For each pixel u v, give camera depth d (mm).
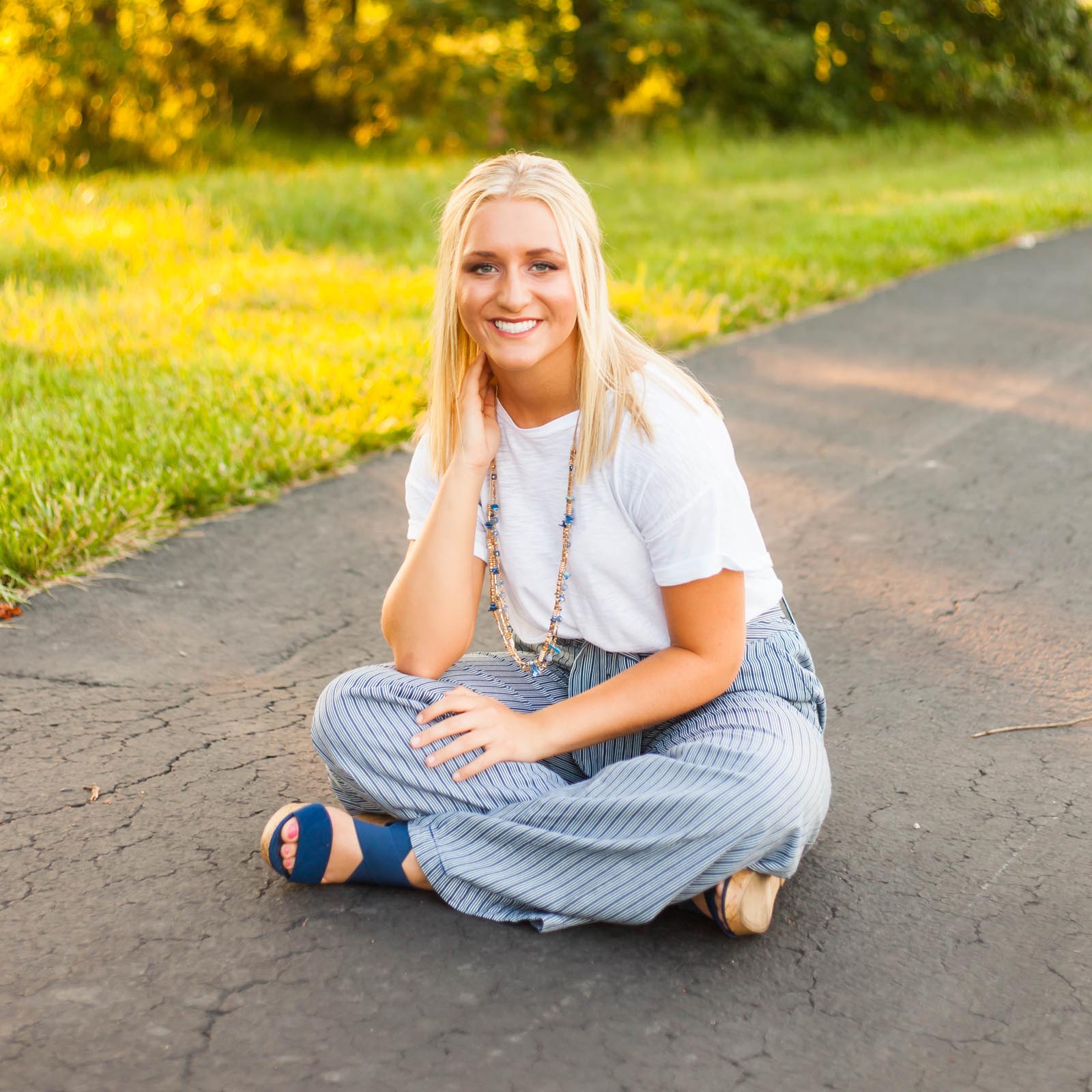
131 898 2367
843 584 3898
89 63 12695
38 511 3979
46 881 2414
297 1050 1987
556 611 2365
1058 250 9695
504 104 15219
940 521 4398
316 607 3740
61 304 6422
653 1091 1920
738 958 2230
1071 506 4520
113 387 5125
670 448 2188
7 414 4887
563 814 2211
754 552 2266
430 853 2287
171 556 4047
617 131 15461
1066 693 3211
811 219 10484
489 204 2184
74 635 3488
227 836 2582
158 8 13773
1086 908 2371
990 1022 2074
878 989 2152
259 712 3119
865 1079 1947
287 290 7152
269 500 4543
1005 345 6871
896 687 3252
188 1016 2059
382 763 2309
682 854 2176
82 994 2107
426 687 2305
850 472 4910
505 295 2162
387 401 5418
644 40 15070
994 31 18734
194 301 6727
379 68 15156
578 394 2252
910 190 12539
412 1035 2025
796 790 2184
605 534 2266
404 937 2264
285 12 15008
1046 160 15625
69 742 2936
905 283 8547
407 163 13805
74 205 8648
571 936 2281
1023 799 2740
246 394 5234
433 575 2369
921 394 5961
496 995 2121
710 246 9242
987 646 3479
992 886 2439
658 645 2342
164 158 12961
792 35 17062
